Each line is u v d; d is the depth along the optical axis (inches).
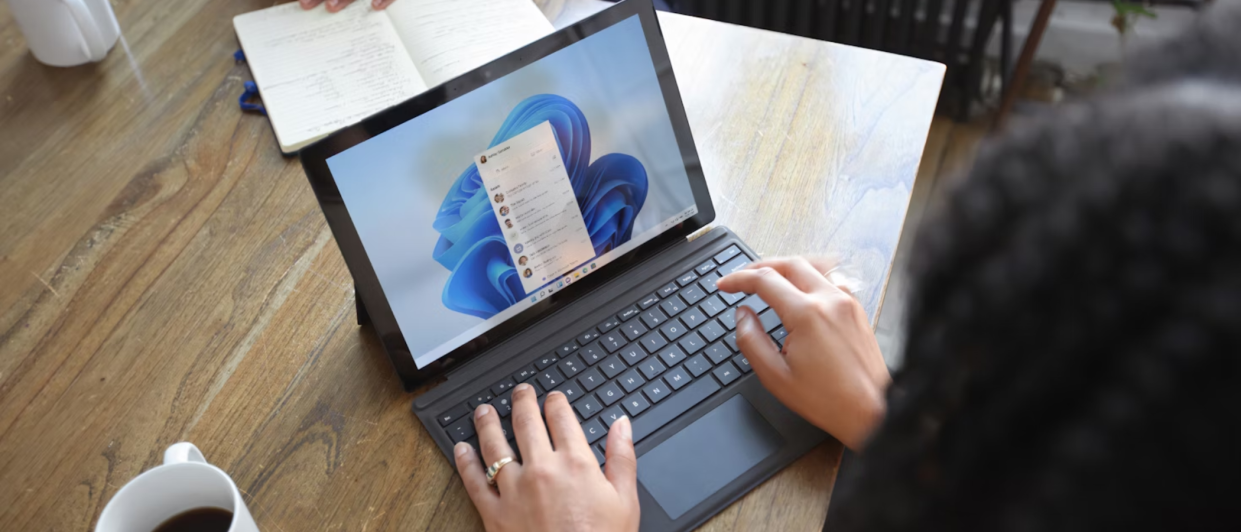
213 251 34.9
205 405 30.0
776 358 28.6
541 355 30.7
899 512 10.1
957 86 81.5
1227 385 7.5
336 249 34.8
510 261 31.0
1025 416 8.9
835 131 39.2
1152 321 7.9
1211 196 7.5
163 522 22.3
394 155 28.6
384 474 28.0
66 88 41.9
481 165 30.0
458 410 29.2
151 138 39.4
